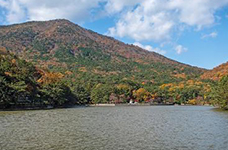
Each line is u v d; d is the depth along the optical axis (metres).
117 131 44.62
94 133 42.19
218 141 35.56
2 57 141.75
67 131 44.22
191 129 47.28
